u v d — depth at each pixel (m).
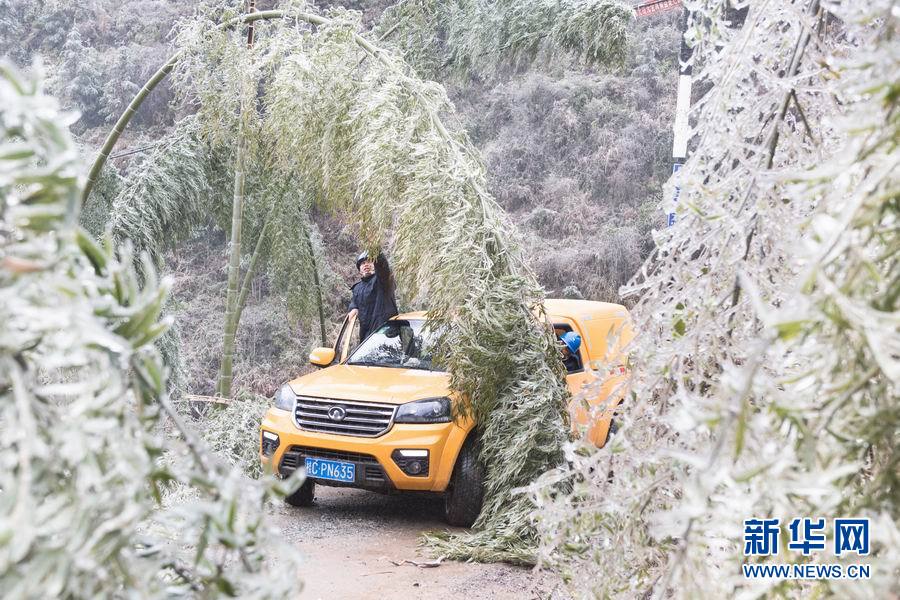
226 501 0.75
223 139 8.34
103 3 29.19
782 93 1.46
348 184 6.64
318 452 5.88
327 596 4.32
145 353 0.74
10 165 0.65
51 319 0.65
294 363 21.86
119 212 8.48
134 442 0.71
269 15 7.64
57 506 0.64
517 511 5.05
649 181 29.66
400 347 6.84
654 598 1.44
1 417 0.68
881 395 0.81
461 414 5.65
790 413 0.77
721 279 1.38
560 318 6.79
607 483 1.60
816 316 0.72
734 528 0.79
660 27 32.47
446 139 6.05
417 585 4.48
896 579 0.74
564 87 31.20
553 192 29.00
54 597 0.62
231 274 8.58
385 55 6.69
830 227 0.75
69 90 25.19
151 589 0.69
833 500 0.78
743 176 1.40
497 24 8.70
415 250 5.57
